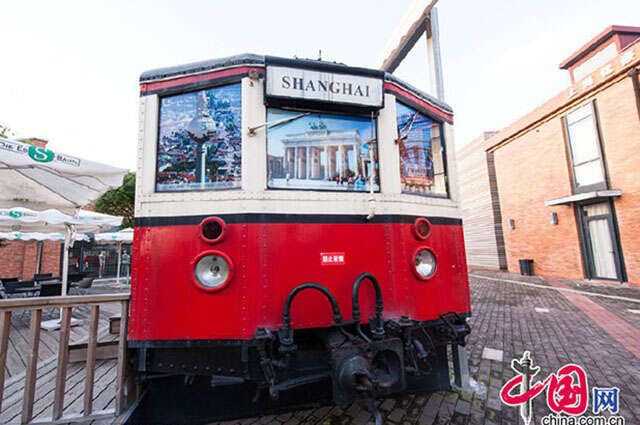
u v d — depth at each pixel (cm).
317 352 206
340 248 215
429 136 289
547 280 1038
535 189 1178
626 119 852
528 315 593
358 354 176
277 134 221
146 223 212
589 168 962
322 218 215
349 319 207
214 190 213
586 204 988
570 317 564
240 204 205
